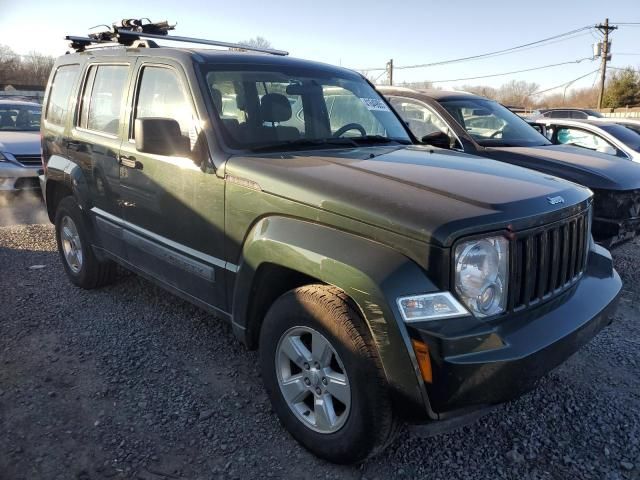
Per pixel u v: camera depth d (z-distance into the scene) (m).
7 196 8.87
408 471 2.79
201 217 3.34
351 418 2.60
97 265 4.87
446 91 7.29
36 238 6.94
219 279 3.29
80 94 4.68
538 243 2.65
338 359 2.61
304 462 2.84
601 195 5.58
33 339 4.11
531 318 2.60
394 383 2.39
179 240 3.57
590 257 3.29
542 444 3.03
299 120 3.79
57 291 5.08
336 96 4.15
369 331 2.50
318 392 2.79
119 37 4.26
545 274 2.71
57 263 5.94
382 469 2.80
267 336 2.99
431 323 2.30
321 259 2.56
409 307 2.32
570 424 3.21
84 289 5.11
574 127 9.02
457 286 2.35
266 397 3.42
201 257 3.40
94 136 4.38
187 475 2.73
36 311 4.61
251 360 3.87
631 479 2.75
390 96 7.21
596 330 2.86
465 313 2.36
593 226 5.67
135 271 4.20
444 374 2.27
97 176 4.35
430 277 2.34
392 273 2.35
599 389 3.59
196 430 3.08
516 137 6.89
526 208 2.59
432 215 2.39
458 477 2.76
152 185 3.70
